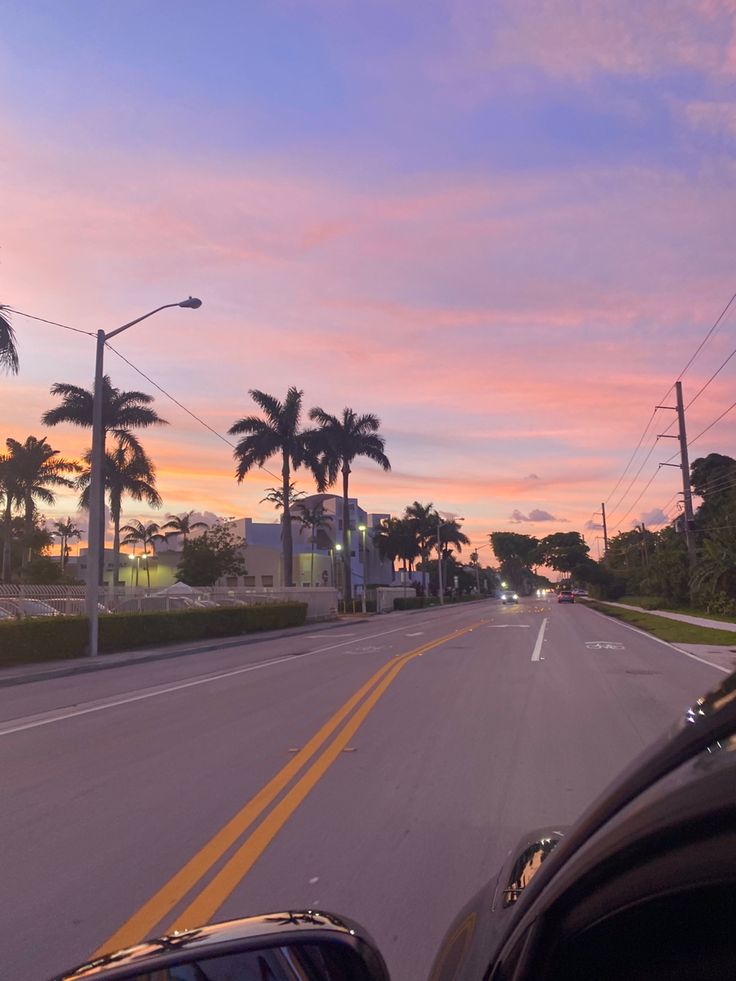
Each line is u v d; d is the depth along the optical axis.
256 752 9.72
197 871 5.67
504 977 1.32
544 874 1.29
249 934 1.53
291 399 55.34
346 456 65.62
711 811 1.05
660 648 24.41
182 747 10.19
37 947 4.53
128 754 9.86
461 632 34.38
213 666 21.89
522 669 18.33
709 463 80.19
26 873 5.73
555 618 48.12
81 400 48.25
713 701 1.13
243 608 38.19
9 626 22.41
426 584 111.69
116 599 36.06
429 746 9.79
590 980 1.19
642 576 79.00
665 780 1.13
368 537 114.62
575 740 10.02
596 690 14.62
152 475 49.53
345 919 1.65
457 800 7.38
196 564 59.66
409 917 4.81
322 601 55.44
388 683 16.00
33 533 58.62
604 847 1.16
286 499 55.59
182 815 7.11
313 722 11.71
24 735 11.46
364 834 6.44
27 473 55.75
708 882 1.06
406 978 4.04
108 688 17.31
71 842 6.43
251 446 54.94
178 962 1.46
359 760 9.09
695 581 45.53
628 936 1.16
